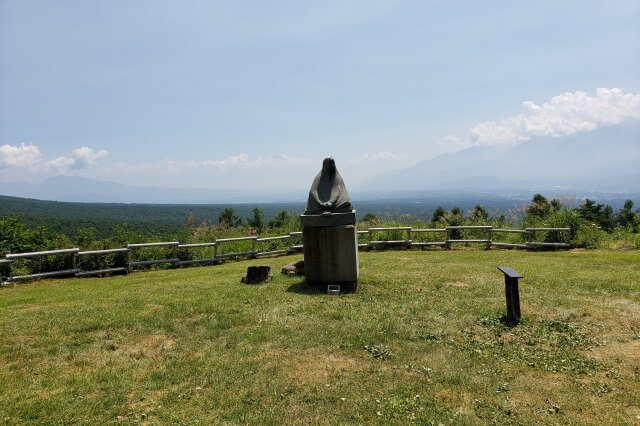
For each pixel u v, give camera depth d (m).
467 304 8.27
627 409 4.46
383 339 6.47
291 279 10.88
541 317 7.35
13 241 13.12
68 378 5.36
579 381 5.09
